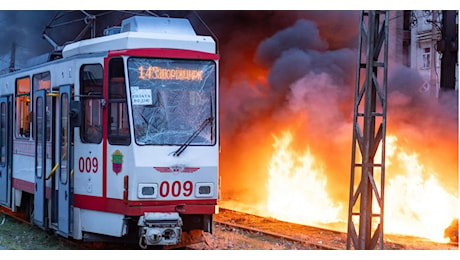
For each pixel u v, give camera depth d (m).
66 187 10.50
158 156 9.55
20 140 12.80
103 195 9.88
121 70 9.65
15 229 12.79
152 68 9.69
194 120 9.84
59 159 10.74
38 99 11.76
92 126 10.11
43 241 11.43
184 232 10.58
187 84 9.84
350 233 9.33
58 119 10.84
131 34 9.74
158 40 9.80
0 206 15.48
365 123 9.06
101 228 9.93
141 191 9.46
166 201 9.59
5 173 13.66
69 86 10.42
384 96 8.88
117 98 9.70
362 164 9.16
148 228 9.42
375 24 9.06
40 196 11.49
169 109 9.72
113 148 9.72
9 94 13.59
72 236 10.39
